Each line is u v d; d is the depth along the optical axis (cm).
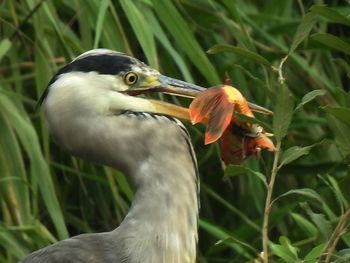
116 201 914
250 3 1020
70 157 959
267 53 996
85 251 660
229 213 1022
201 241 1016
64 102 677
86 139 675
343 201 664
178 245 667
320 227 666
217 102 648
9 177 852
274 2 1005
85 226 956
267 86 660
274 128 651
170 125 679
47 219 963
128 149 673
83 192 959
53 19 868
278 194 997
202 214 1015
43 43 889
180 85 690
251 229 941
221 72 968
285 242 712
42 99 692
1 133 873
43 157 889
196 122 648
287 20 995
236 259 934
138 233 662
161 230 663
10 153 871
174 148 675
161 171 670
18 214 857
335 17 652
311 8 648
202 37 1000
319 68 1012
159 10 878
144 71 686
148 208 666
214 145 969
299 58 987
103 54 684
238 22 885
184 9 966
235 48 656
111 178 890
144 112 679
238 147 670
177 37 878
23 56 947
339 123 652
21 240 850
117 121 675
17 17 915
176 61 883
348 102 663
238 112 652
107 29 889
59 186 972
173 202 667
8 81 915
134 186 676
